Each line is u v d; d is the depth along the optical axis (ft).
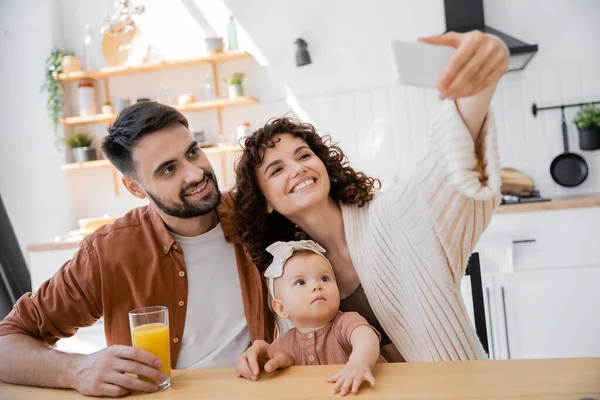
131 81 12.76
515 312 9.35
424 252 4.43
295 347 4.62
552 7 11.00
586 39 10.91
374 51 11.73
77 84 12.95
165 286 5.16
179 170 4.88
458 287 4.57
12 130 12.80
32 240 12.82
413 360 4.71
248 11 12.22
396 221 4.57
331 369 3.46
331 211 5.01
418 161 4.33
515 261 9.39
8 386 3.83
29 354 3.91
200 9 12.42
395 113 11.69
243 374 3.43
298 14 12.01
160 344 3.45
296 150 4.86
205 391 3.25
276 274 4.68
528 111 11.21
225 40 12.36
